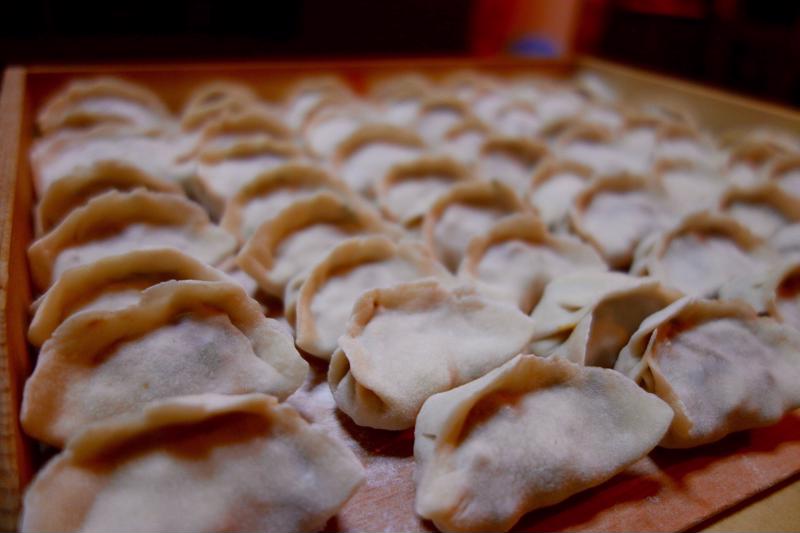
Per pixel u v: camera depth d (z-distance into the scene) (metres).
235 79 0.46
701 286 0.26
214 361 0.17
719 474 0.19
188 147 0.34
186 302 0.18
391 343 0.20
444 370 0.19
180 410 0.15
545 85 0.54
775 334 0.21
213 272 0.20
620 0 0.59
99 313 0.17
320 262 0.22
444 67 0.53
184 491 0.14
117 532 0.14
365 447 0.19
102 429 0.14
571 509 0.17
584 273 0.25
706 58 0.55
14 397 0.15
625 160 0.39
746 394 0.19
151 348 0.17
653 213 0.31
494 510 0.15
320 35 0.57
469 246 0.26
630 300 0.22
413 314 0.21
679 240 0.28
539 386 0.18
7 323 0.16
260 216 0.27
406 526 0.16
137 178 0.27
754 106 0.44
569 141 0.40
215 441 0.15
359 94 0.51
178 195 0.27
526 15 0.70
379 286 0.22
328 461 0.15
